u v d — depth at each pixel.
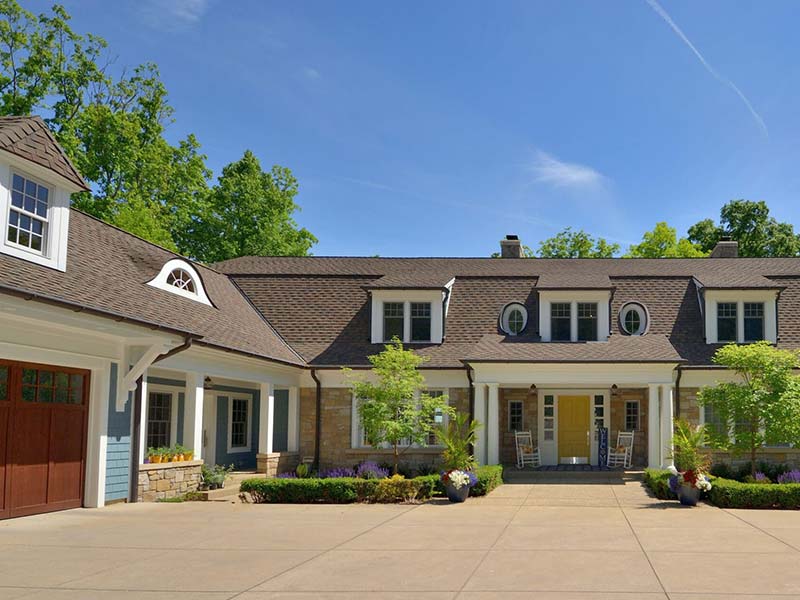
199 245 39.97
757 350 18.86
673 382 22.56
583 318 24.44
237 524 12.89
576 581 8.35
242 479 19.62
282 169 43.38
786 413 17.94
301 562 9.50
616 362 21.98
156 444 19.97
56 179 14.03
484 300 25.98
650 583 8.23
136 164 35.97
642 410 25.12
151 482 16.28
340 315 25.91
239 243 40.94
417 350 24.42
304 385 24.08
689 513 14.95
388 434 19.16
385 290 24.95
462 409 23.58
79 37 34.84
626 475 22.52
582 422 25.41
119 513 14.05
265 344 21.91
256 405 24.84
